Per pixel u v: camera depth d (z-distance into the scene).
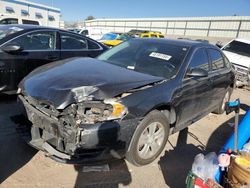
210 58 4.72
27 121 3.40
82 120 2.75
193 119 4.36
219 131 4.88
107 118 2.79
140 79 3.36
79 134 2.72
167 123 3.48
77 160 2.79
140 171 3.25
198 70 3.78
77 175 3.02
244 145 2.81
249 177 2.12
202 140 4.39
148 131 3.25
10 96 5.24
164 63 3.92
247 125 2.94
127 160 3.24
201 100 4.34
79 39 5.91
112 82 3.12
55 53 5.37
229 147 2.85
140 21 48.94
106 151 2.85
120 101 2.92
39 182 2.84
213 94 4.80
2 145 3.45
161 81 3.51
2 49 4.62
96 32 22.12
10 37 4.82
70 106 2.81
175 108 3.62
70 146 2.78
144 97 3.13
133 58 4.15
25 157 3.25
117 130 2.83
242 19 34.62
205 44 4.74
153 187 3.00
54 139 2.93
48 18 44.88
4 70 4.65
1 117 4.30
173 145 4.06
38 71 3.69
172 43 4.40
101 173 3.10
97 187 2.86
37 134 3.15
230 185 2.28
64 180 2.91
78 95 2.86
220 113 5.68
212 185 2.23
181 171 3.38
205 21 39.09
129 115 2.92
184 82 3.75
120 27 53.38
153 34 25.08
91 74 3.33
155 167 3.38
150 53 4.18
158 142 3.45
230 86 5.71
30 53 4.97
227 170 2.36
